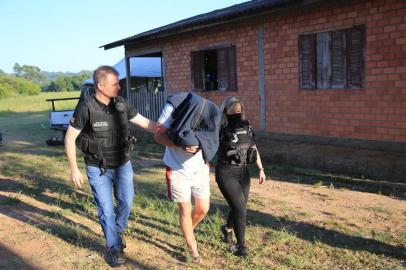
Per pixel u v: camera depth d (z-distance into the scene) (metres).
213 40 12.00
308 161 9.23
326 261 4.64
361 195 7.14
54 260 4.81
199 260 4.63
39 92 86.88
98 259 4.82
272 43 10.16
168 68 14.14
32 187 8.34
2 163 11.29
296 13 9.48
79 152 12.82
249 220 6.01
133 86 22.34
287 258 4.71
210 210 6.48
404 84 7.65
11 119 30.88
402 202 6.68
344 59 8.62
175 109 4.25
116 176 4.69
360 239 5.21
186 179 4.43
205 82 13.19
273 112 10.36
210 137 4.18
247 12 9.70
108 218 4.57
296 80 9.67
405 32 7.55
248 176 4.80
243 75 11.10
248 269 4.45
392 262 4.57
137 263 4.69
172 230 5.70
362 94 8.36
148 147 13.58
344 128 8.77
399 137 7.82
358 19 8.27
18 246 5.23
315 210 6.40
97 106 4.42
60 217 6.35
